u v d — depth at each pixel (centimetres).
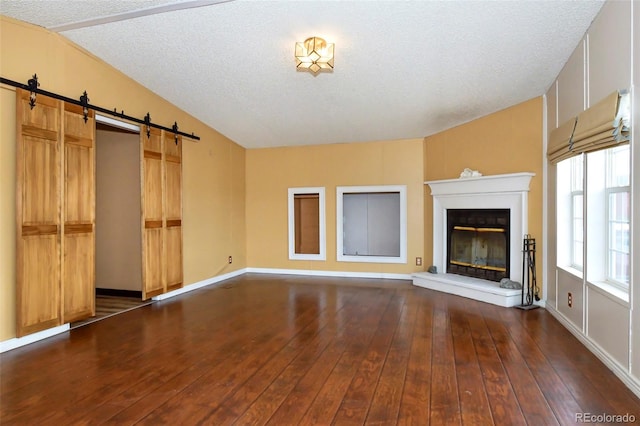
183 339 358
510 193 490
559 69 398
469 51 382
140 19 355
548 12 314
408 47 382
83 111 397
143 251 480
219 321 416
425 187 636
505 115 502
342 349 328
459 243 585
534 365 292
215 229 638
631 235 253
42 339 358
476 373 278
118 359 310
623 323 266
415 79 448
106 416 223
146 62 433
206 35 380
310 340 352
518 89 450
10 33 339
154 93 506
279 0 322
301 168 707
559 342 342
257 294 547
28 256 343
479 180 517
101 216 559
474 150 546
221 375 279
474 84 449
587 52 328
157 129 503
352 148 679
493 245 533
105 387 260
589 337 326
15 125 341
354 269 679
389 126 598
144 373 282
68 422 217
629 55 254
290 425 213
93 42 395
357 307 470
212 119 593
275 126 616
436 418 219
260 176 729
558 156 396
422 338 355
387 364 295
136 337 364
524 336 359
